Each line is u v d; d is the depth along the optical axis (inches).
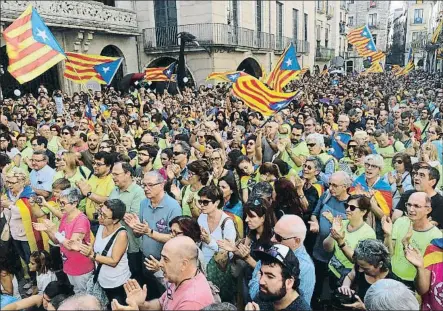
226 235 145.0
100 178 198.2
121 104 508.7
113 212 137.4
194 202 171.5
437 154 214.4
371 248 112.4
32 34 241.3
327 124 328.8
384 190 178.1
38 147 272.8
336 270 145.1
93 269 153.7
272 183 182.2
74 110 454.6
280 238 122.3
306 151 252.5
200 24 798.5
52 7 607.8
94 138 244.8
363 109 413.1
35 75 238.8
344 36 1524.4
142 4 811.4
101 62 376.5
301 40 1228.5
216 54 819.4
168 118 432.1
